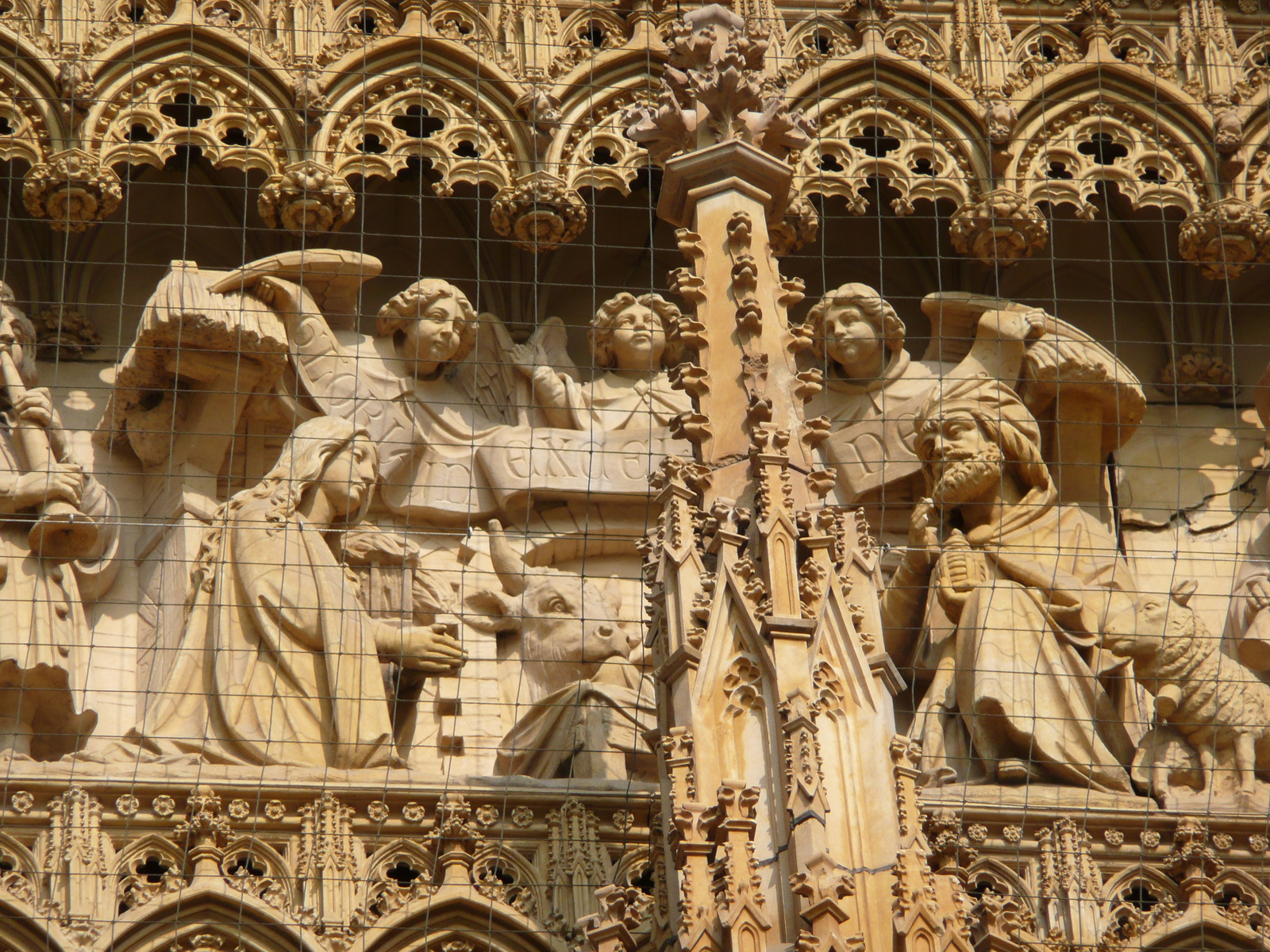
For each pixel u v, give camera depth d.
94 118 32.72
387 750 28.66
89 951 25.94
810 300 36.03
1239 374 35.56
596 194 35.28
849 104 34.75
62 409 32.88
